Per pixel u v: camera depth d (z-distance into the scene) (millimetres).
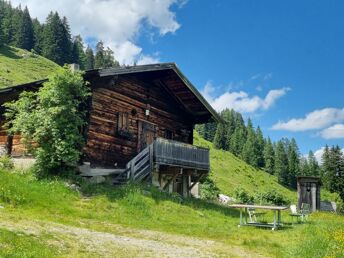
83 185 18922
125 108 24031
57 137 19031
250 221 20703
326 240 13469
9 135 24031
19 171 19734
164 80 26625
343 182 56062
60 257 8430
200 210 21109
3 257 7461
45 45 118250
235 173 102250
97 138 21828
